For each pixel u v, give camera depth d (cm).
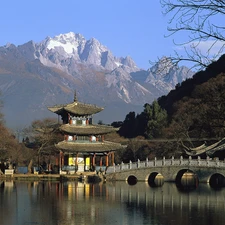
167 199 8006
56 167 13938
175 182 11719
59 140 13912
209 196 8538
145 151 16338
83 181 11825
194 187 10756
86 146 13188
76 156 13100
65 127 13175
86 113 13538
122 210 6581
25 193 8625
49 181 11912
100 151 13112
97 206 6969
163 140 14562
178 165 11631
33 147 14312
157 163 11894
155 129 18200
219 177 13475
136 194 8800
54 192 8912
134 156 16725
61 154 12975
